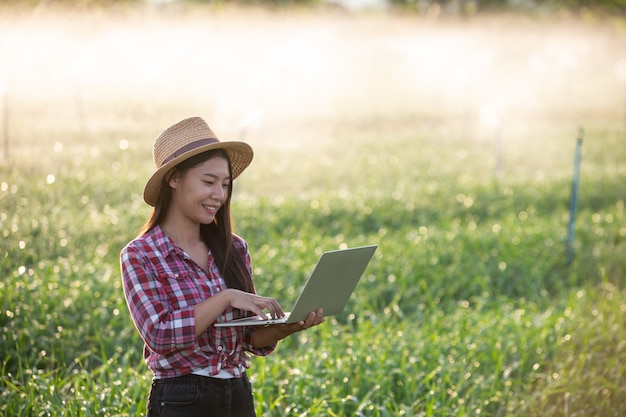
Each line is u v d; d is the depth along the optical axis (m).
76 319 7.00
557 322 7.77
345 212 12.33
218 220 3.65
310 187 15.00
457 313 7.94
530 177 16.50
